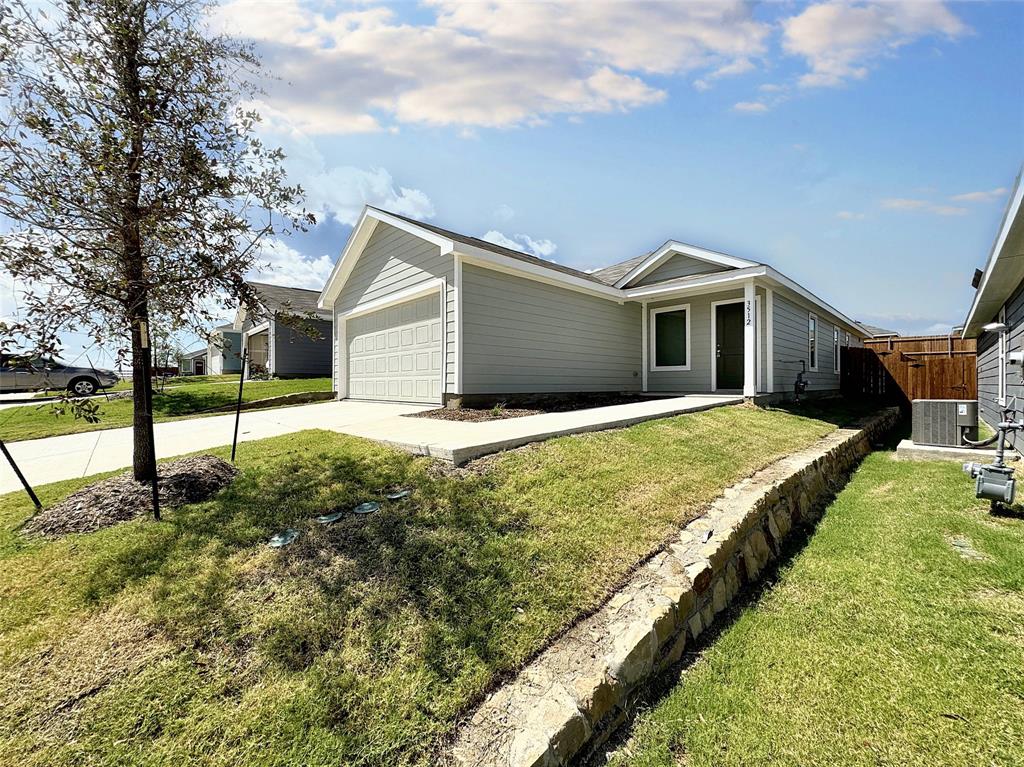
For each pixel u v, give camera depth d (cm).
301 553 249
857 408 1086
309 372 1827
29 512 309
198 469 357
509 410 703
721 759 183
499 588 233
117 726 152
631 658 206
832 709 206
